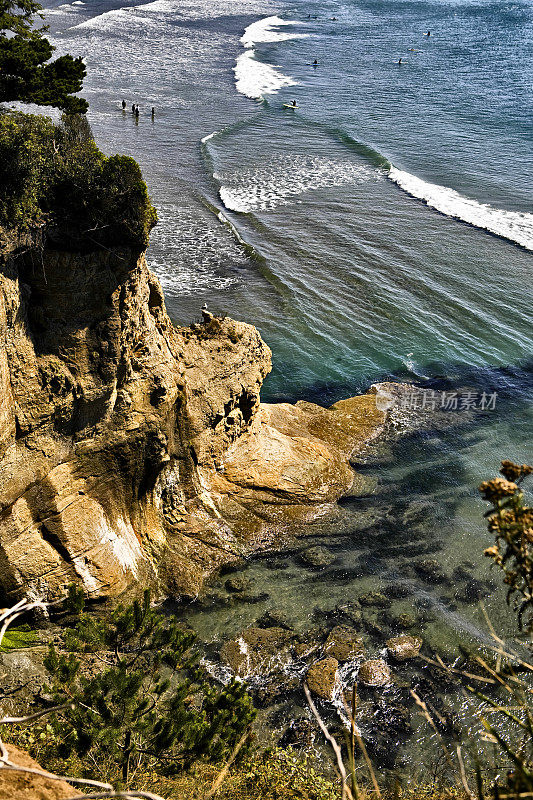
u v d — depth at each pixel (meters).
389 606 21.12
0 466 17.52
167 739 11.61
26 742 13.21
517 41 110.81
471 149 61.97
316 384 33.00
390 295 40.03
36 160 16.31
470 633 20.23
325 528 24.22
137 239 18.03
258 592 21.53
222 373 23.83
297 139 63.72
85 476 19.78
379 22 127.50
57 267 17.30
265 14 129.38
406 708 17.97
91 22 111.56
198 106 71.75
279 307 38.47
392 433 29.14
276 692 18.38
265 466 24.97
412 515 25.00
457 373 33.91
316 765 16.38
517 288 40.97
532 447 28.84
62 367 18.20
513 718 5.54
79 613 12.69
